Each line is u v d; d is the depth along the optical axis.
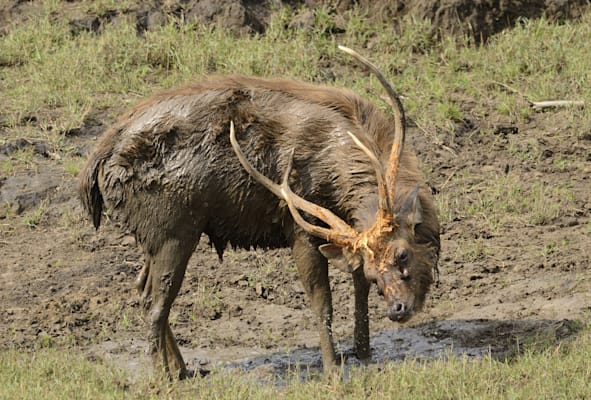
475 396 16.50
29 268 22.80
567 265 21.98
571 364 17.39
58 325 20.88
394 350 19.52
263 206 18.36
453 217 24.03
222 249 19.17
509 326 19.80
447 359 18.64
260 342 20.28
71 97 27.84
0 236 23.95
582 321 19.47
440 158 25.89
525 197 24.52
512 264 22.31
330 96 18.59
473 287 21.67
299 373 18.58
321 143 18.14
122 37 29.84
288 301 21.86
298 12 30.97
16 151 26.12
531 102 27.50
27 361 18.98
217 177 18.23
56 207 24.73
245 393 17.33
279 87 18.69
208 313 21.31
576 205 24.20
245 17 30.42
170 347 18.64
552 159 25.83
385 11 30.59
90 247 23.58
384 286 16.62
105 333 20.59
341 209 18.11
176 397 17.61
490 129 26.73
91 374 18.30
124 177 18.38
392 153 17.41
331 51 29.56
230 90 18.52
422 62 29.36
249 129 18.28
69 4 31.47
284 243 18.92
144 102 18.81
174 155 18.27
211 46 29.44
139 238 18.62
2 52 29.73
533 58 29.02
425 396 16.67
